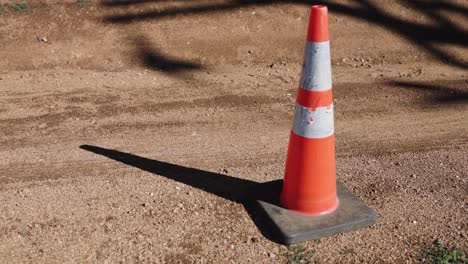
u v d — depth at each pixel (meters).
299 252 3.70
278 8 7.86
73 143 5.16
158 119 5.65
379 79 6.70
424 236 3.85
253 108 5.91
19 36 7.31
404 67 7.14
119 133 5.36
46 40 7.29
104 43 7.33
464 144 5.12
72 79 6.66
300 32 7.62
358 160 4.83
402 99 6.12
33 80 6.62
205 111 5.83
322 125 3.82
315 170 3.88
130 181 4.52
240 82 6.61
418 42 7.63
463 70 7.02
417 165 4.75
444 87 6.44
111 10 7.71
